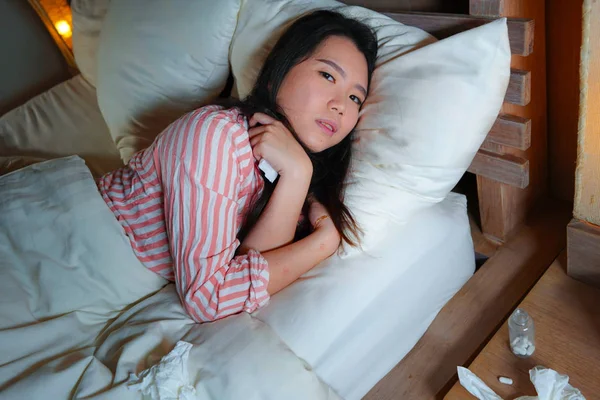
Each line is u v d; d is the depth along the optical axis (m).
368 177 1.08
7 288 1.00
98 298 1.04
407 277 1.09
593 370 0.99
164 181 0.96
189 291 0.95
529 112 1.22
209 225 0.93
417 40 1.08
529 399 0.92
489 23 0.98
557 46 1.21
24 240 1.04
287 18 1.20
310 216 1.11
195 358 0.89
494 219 1.30
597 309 1.10
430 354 1.12
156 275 1.10
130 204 1.07
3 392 0.83
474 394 0.96
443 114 0.99
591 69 0.94
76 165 1.12
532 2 1.10
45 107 1.85
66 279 1.03
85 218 1.05
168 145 0.96
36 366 0.91
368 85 1.09
